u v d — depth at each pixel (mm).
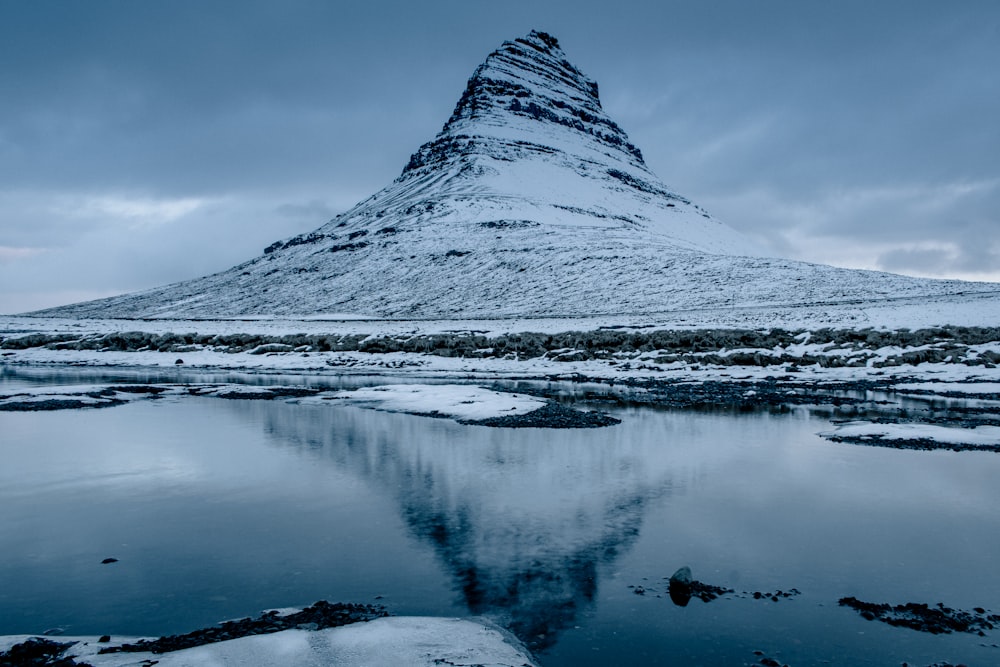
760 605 8117
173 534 10797
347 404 27328
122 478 14609
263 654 6547
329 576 9031
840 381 34062
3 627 7531
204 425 21938
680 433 20141
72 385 34594
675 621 7672
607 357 44594
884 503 12422
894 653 6945
